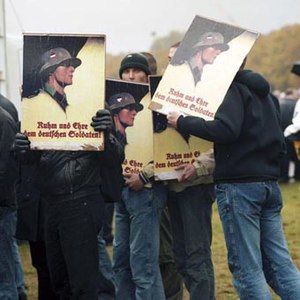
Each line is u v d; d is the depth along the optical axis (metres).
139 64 5.22
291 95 14.09
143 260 4.92
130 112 4.92
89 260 4.34
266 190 4.43
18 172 4.59
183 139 4.77
